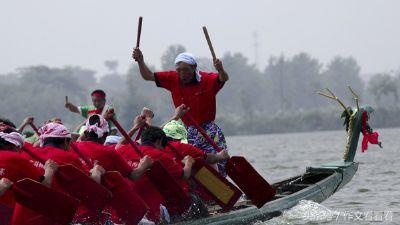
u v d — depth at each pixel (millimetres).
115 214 27422
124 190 26172
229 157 31281
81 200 24875
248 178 31219
